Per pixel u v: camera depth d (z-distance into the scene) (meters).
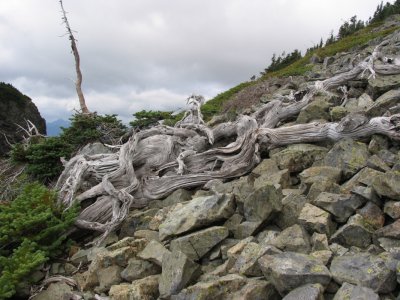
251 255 8.54
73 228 12.56
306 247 8.46
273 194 9.69
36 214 11.37
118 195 13.02
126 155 14.39
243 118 15.30
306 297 6.74
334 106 16.72
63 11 27.08
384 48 24.77
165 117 22.81
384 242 8.16
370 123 12.97
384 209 9.02
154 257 9.57
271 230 9.70
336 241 8.58
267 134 14.34
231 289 7.77
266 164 13.27
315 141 14.04
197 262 9.56
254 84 32.28
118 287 9.20
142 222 12.48
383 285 6.77
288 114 16.77
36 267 10.09
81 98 28.03
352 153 11.84
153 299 8.86
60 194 13.52
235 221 10.29
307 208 9.51
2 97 37.41
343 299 6.61
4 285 9.30
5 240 10.86
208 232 9.70
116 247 10.91
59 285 10.24
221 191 12.52
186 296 7.86
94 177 14.47
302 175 11.48
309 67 32.72
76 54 27.89
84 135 20.06
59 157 17.14
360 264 7.22
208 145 16.75
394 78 17.08
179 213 10.83
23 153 18.00
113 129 21.73
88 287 10.12
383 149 12.18
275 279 7.40
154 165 15.21
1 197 17.03
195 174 14.19
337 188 10.24
